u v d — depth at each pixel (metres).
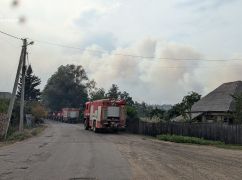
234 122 41.41
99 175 14.35
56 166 16.64
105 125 46.44
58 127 65.06
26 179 13.34
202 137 36.69
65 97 136.62
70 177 13.85
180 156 21.70
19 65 35.78
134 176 14.20
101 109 46.56
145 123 46.41
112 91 97.19
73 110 98.12
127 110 54.62
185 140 33.69
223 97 50.66
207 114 49.88
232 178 14.11
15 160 18.78
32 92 117.94
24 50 36.91
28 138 35.91
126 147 26.84
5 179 13.33
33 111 76.38
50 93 136.75
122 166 16.89
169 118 57.94
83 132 48.12
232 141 33.03
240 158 21.31
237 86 51.91
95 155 21.23
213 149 27.25
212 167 17.14
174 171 15.65
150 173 14.99
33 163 17.62
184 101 57.25
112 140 33.84
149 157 20.84
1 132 33.78
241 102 40.41
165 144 30.92
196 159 20.34
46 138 36.00
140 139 36.50
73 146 27.03
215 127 35.25
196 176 14.41
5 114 35.78
